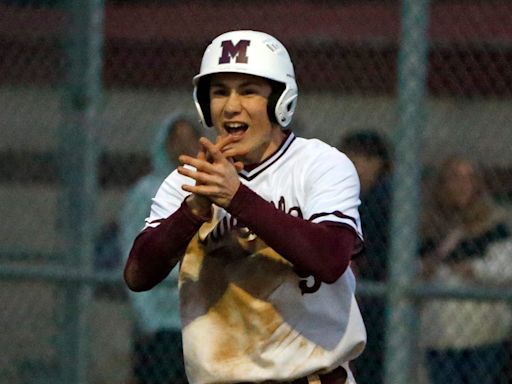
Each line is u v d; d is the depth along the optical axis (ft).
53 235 92.38
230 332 44.91
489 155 86.07
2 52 87.45
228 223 44.60
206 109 45.24
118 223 81.71
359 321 45.21
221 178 40.32
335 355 44.57
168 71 88.43
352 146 73.41
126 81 89.66
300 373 44.42
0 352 83.92
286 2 86.58
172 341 75.10
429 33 84.53
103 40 88.22
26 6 86.22
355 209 43.32
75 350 75.46
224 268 44.88
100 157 86.38
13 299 85.20
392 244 69.36
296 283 44.14
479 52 79.66
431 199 74.38
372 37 86.02
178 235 42.29
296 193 43.91
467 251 73.15
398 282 69.00
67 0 77.15
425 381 71.61
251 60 42.98
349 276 45.14
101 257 78.74
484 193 73.82
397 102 70.08
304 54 85.81
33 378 80.74
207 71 43.39
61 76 80.12
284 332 44.42
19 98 90.02
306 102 87.51
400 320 68.90
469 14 83.92
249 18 86.69
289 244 40.52
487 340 71.46
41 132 90.74
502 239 73.10
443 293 68.39
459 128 87.04
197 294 45.32
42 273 74.38
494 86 79.92
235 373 44.70
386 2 86.33
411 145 69.67
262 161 44.45
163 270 43.47
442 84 84.43
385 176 73.26
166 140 75.25
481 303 71.31
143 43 88.22
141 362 75.56
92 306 76.89
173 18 87.25
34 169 92.02
